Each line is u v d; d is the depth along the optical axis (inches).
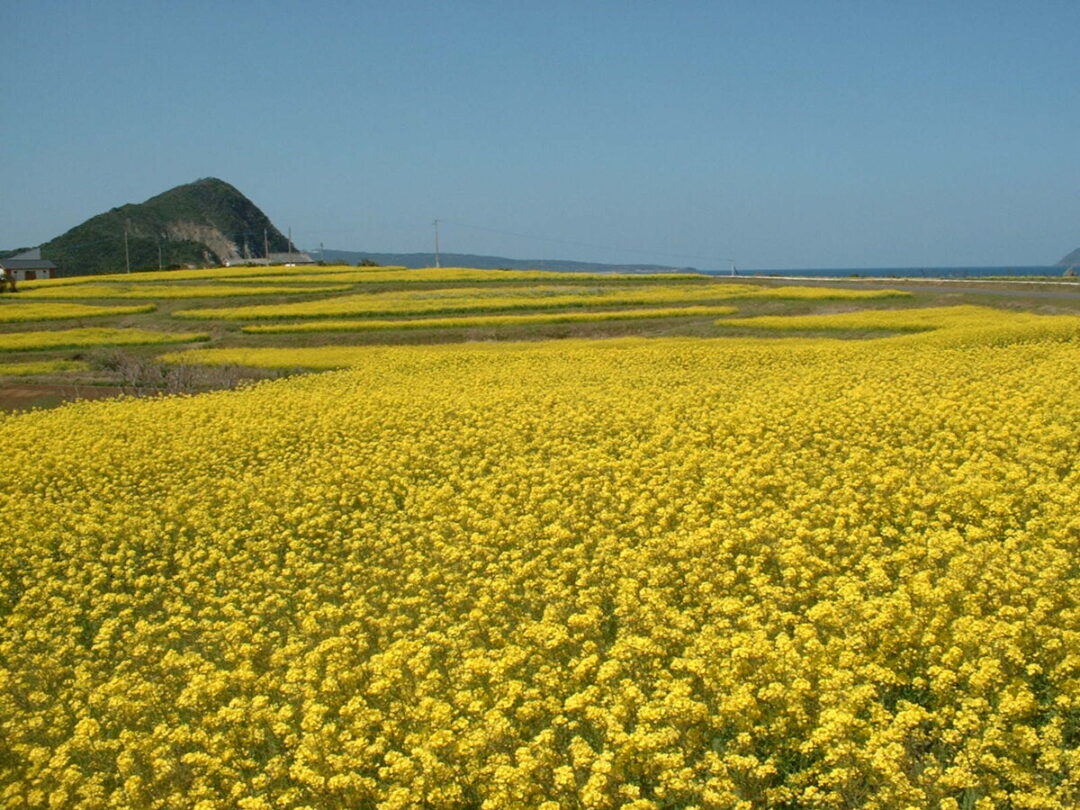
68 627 467.5
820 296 2068.2
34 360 1593.3
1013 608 327.9
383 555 498.3
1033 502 462.3
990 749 268.7
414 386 1074.1
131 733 327.3
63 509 634.2
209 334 1872.5
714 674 314.8
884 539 447.8
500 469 643.5
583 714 315.6
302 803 299.9
